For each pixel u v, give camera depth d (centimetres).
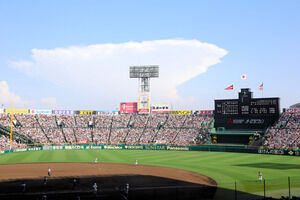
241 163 5850
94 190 3403
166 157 7125
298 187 3616
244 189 3544
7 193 3322
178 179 4266
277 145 7862
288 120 8619
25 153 7794
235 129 9238
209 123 10031
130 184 3906
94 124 11006
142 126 10850
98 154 7806
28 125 9844
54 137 9662
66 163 6009
